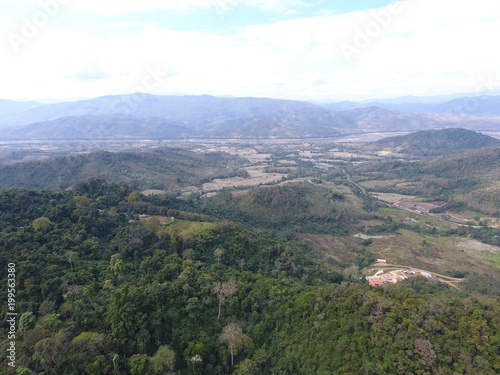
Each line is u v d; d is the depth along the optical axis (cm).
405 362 4984
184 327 6031
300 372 5522
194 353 5447
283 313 6662
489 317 5509
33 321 5500
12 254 7125
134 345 5425
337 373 5228
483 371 4641
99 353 5141
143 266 8200
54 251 7931
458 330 5297
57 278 6688
